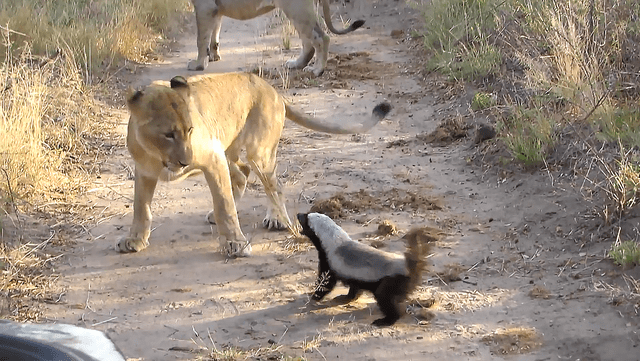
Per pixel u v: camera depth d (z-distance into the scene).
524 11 15.08
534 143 11.12
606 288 7.95
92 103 13.62
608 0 14.02
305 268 8.73
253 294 8.21
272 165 9.59
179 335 7.49
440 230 9.53
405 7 19.44
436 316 7.70
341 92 14.72
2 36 15.20
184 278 8.54
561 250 8.85
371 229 9.62
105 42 16.08
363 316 7.79
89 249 9.15
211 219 9.85
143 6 18.80
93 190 10.71
